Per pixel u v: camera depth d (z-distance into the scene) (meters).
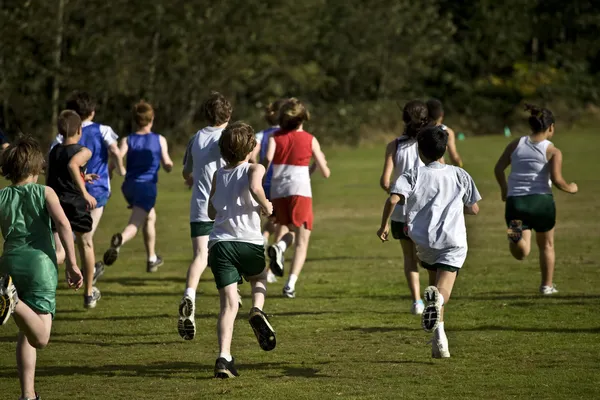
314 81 127.56
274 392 14.47
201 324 21.16
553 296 23.67
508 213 23.77
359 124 118.31
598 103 145.50
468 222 42.84
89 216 22.19
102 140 23.77
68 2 96.44
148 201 27.39
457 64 145.38
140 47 104.50
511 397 13.86
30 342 13.48
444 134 16.50
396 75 137.38
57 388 15.12
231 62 113.12
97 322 21.48
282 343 18.58
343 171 76.31
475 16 147.75
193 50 110.12
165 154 27.61
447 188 16.33
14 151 14.06
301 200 24.69
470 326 19.83
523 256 23.61
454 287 25.61
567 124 136.25
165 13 106.56
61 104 98.94
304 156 24.75
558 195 53.28
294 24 121.12
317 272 29.58
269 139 24.78
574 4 152.88
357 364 16.47
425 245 16.09
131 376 15.97
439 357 16.75
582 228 39.12
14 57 93.62
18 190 13.95
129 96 106.75
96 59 98.88
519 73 145.88
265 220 32.38
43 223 13.90
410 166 21.11
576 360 16.34
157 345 18.78
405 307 22.81
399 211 21.12
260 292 16.28
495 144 107.12
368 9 132.50
